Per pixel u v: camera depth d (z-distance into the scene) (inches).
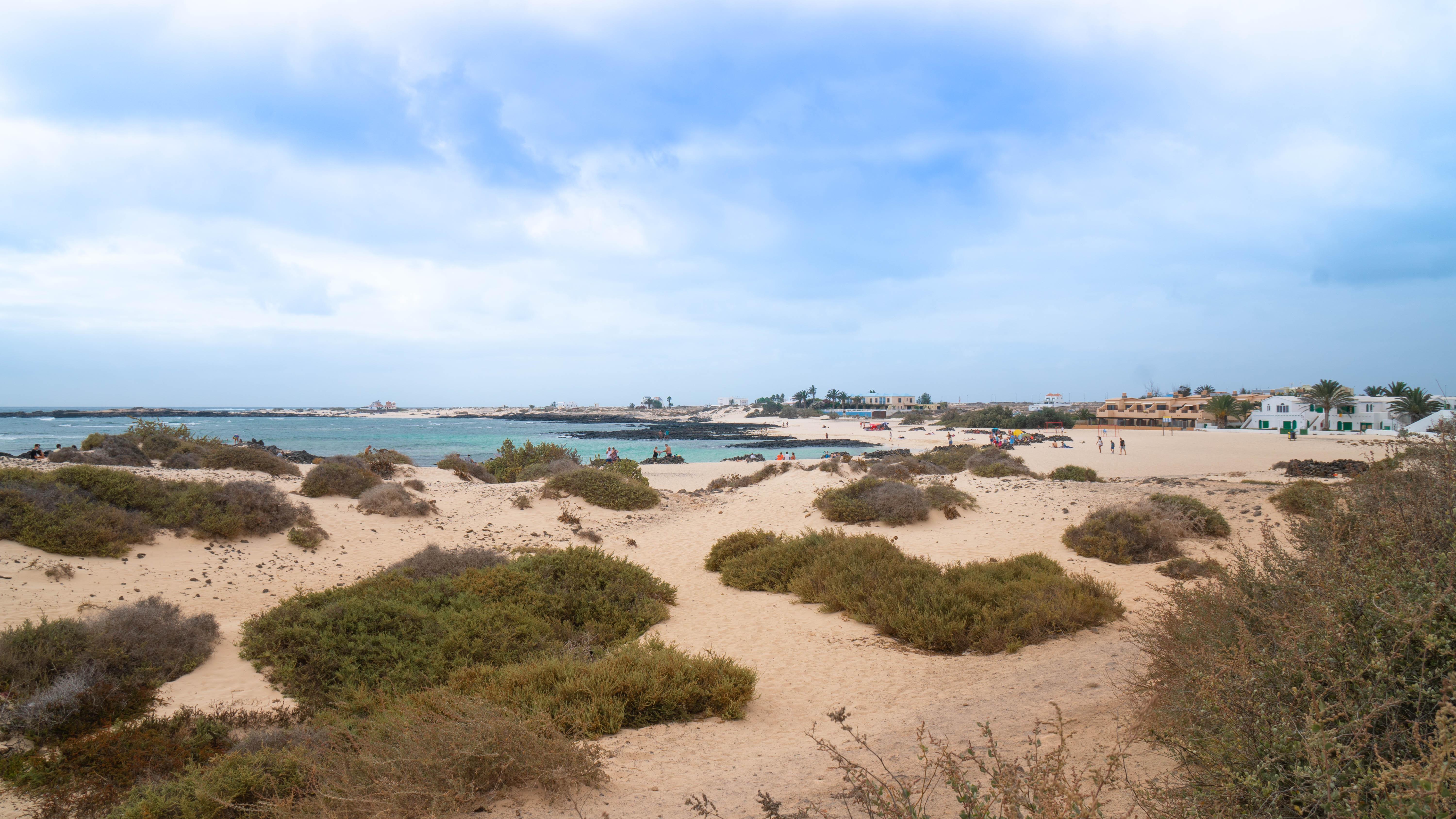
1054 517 751.7
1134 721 204.2
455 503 840.3
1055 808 112.3
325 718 271.9
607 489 915.4
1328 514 155.9
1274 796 104.2
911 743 224.7
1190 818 110.2
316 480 769.6
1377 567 126.0
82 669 290.5
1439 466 147.8
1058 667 324.5
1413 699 108.3
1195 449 2162.9
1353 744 104.5
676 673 295.1
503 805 183.8
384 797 173.2
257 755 218.7
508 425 6131.9
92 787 216.5
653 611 466.6
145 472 709.3
